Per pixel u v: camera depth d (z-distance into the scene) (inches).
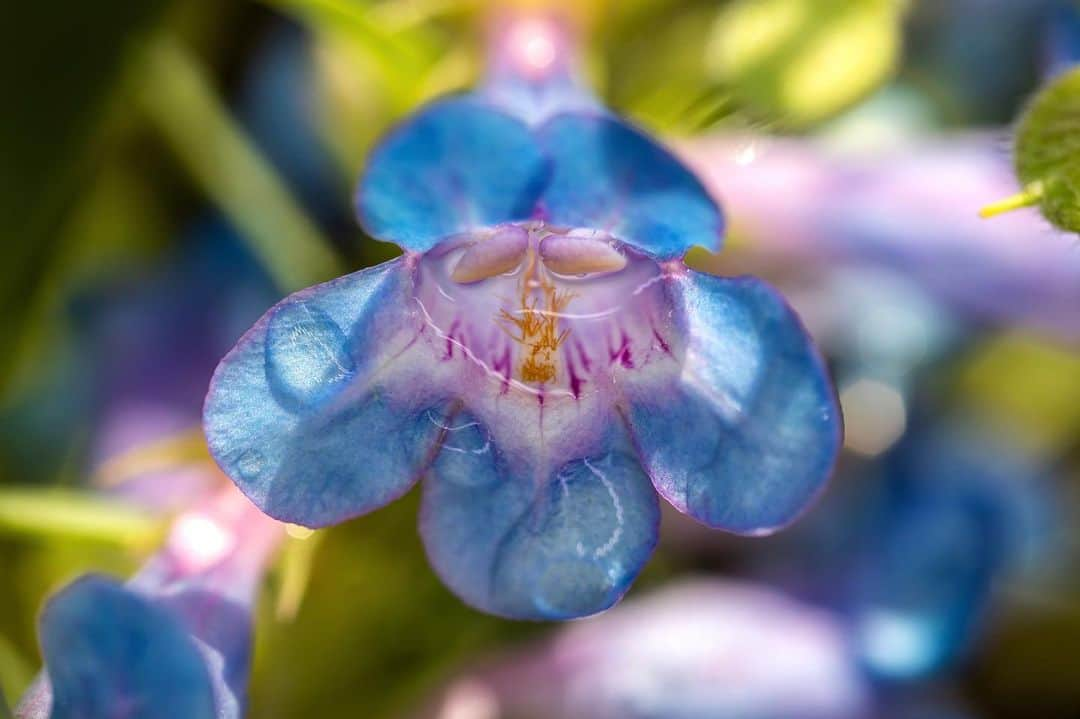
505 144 3.6
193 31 4.8
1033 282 4.6
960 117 4.8
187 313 4.9
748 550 4.7
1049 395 5.0
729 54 4.3
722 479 3.7
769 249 4.6
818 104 4.3
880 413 4.8
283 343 3.7
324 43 4.5
